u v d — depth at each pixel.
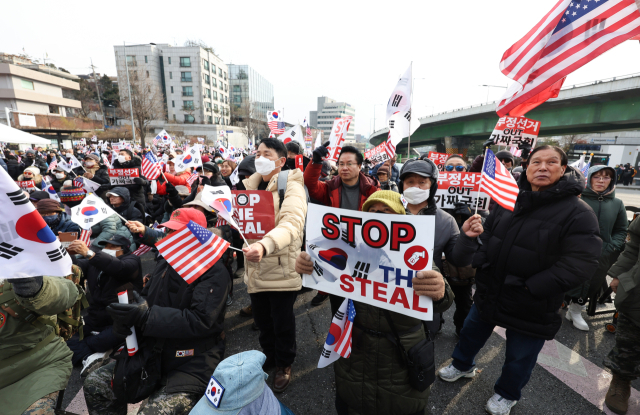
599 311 3.94
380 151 6.96
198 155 5.88
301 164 3.31
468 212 3.55
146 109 49.53
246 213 2.60
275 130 8.72
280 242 2.01
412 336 1.73
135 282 3.03
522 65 2.69
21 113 29.56
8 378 1.72
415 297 1.59
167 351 1.85
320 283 1.84
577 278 1.99
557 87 3.00
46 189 6.65
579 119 22.66
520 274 2.22
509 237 2.27
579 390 2.73
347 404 1.88
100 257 2.74
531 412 2.50
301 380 2.87
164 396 1.75
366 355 1.77
